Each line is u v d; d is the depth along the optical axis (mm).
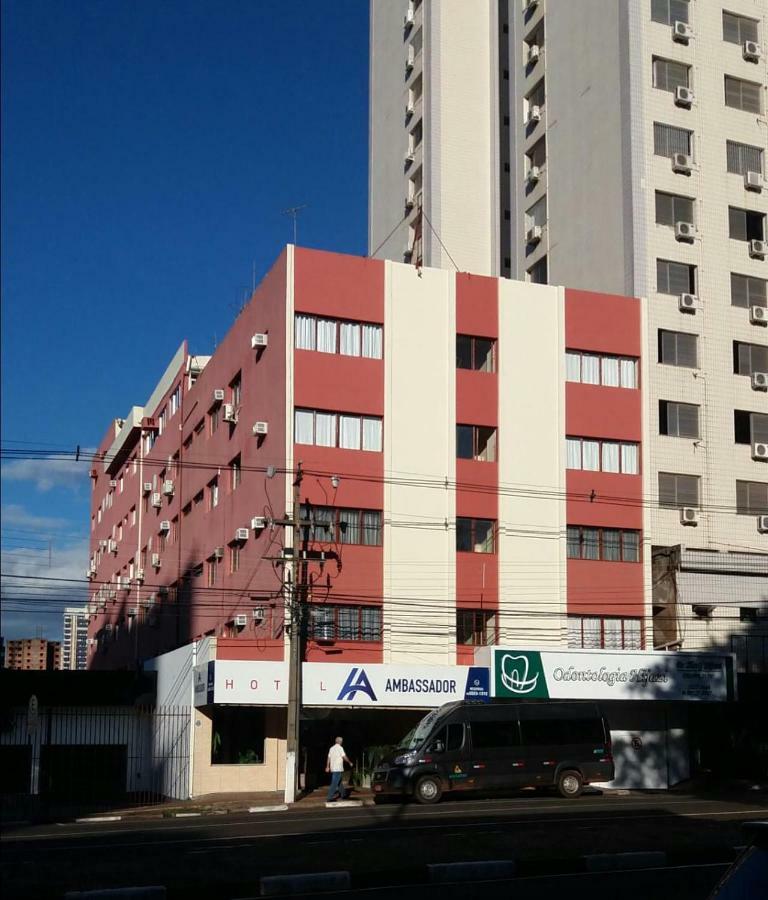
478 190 62781
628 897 16719
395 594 42062
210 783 39281
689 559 45688
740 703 43344
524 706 34500
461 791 33469
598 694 40250
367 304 43562
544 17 57562
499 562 43625
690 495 46938
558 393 45594
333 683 39156
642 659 40969
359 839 23562
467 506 43625
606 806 31062
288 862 20375
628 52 50156
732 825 25453
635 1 50656
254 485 44781
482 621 43281
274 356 43219
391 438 43000
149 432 69625
